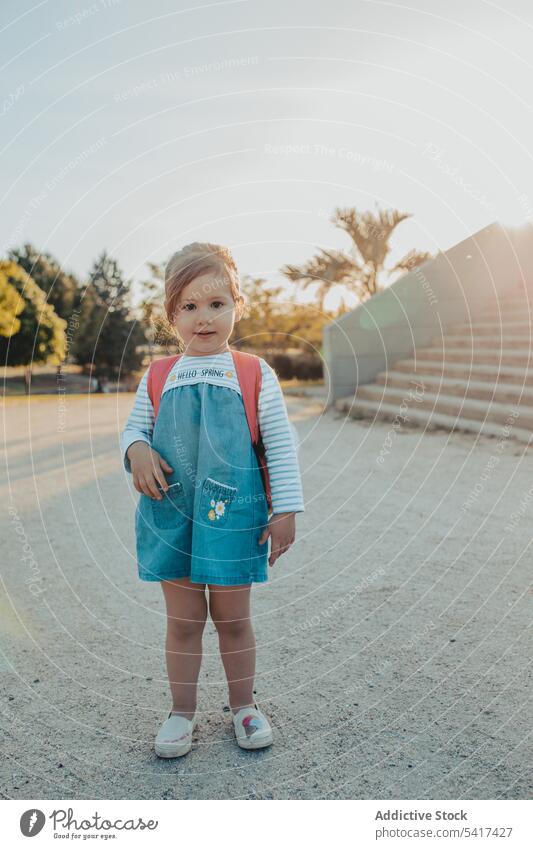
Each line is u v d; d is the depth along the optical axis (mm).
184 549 2104
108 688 2543
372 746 2148
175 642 2182
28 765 2115
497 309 10523
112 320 15742
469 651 2699
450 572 3523
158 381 2174
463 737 2170
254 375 2133
